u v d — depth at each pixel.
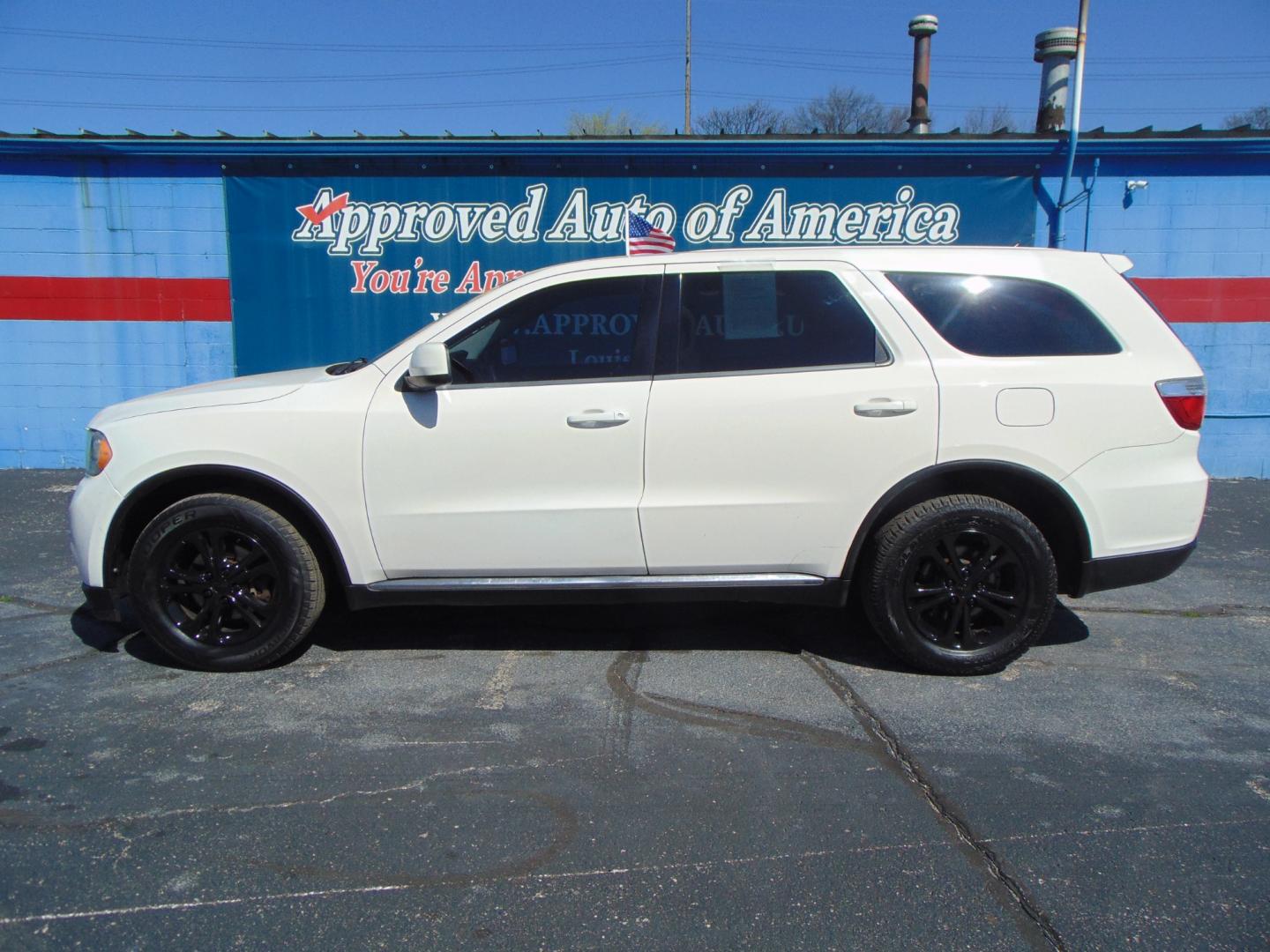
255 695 4.08
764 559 4.19
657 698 4.05
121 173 8.76
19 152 8.62
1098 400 4.04
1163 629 4.95
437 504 4.14
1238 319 8.68
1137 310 4.18
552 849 2.93
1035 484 4.09
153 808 3.16
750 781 3.34
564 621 5.05
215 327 9.00
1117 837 2.97
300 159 8.76
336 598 4.83
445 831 3.02
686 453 4.08
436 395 4.12
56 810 3.14
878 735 3.69
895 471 4.06
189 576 4.24
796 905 2.65
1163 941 2.49
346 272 8.96
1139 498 4.10
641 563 4.20
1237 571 5.98
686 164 8.71
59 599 5.41
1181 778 3.35
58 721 3.82
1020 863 2.84
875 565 4.16
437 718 3.85
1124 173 8.53
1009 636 4.20
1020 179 8.62
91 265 8.88
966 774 3.38
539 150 8.62
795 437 4.05
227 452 4.12
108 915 2.61
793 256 4.22
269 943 2.50
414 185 8.81
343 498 4.14
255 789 3.29
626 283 4.23
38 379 9.04
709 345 4.16
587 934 2.53
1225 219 8.55
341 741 3.64
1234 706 3.97
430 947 2.49
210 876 2.79
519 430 4.09
